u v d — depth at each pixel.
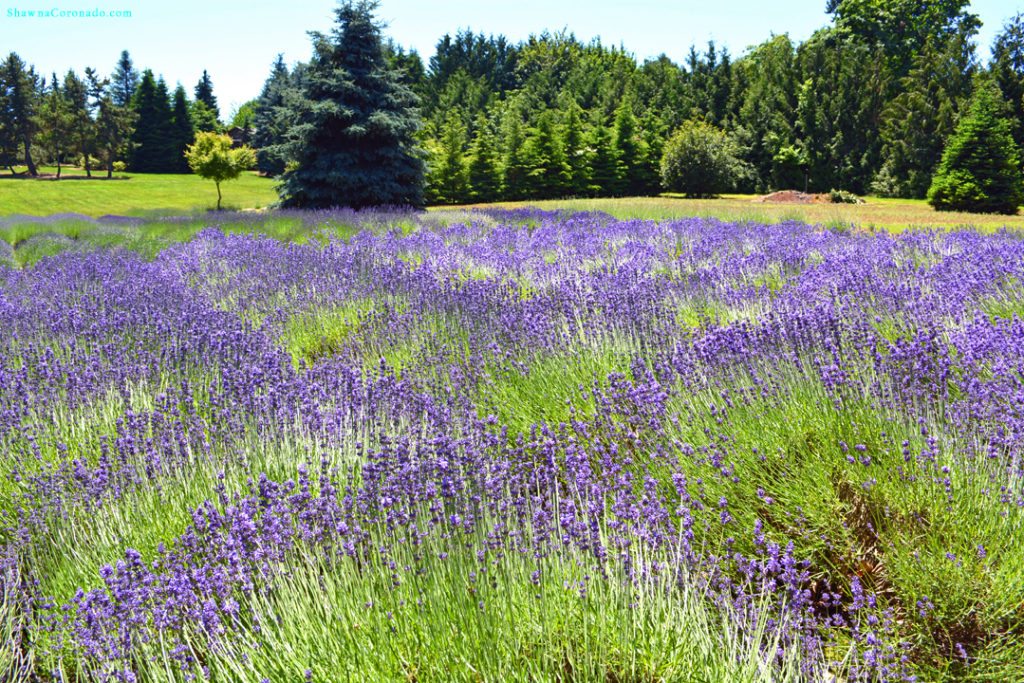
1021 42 45.00
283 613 2.53
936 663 2.62
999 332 4.50
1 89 82.81
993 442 3.31
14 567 3.26
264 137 81.69
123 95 111.12
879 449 3.38
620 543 2.78
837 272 7.37
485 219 19.69
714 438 3.71
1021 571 2.67
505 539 2.85
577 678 2.30
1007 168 32.25
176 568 2.86
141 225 22.78
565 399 4.54
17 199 52.38
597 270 7.70
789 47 66.38
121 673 2.38
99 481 3.57
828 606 2.97
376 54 29.44
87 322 6.88
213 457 3.93
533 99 76.81
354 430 4.21
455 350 5.75
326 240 15.50
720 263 8.68
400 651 2.40
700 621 2.52
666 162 51.44
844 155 54.12
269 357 5.53
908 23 65.62
